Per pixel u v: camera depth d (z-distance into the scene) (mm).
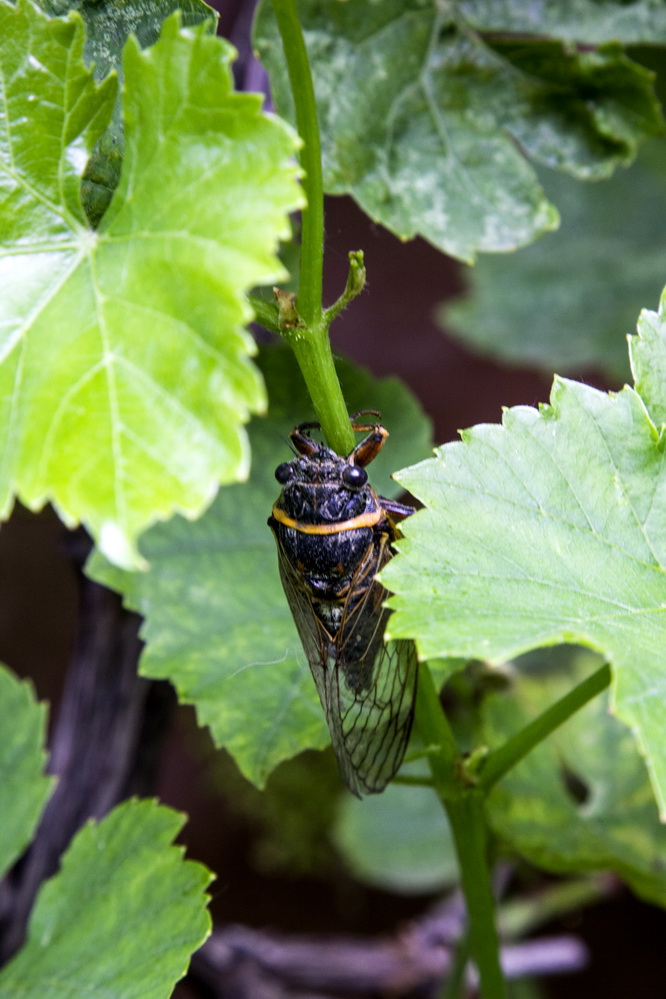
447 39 258
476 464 221
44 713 263
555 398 224
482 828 240
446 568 215
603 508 221
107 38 229
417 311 566
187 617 252
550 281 490
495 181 260
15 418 205
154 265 205
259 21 250
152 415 201
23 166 213
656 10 266
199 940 232
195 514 198
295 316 223
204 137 206
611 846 277
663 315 228
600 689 230
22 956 241
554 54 257
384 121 257
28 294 209
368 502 244
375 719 237
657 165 473
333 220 261
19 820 259
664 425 224
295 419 263
